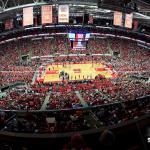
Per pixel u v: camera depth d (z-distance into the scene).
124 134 8.18
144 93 30.75
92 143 8.47
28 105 27.66
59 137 8.57
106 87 43.88
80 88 46.72
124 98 28.52
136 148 7.75
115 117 14.98
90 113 16.56
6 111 16.36
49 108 24.89
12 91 46.00
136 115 13.54
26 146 8.68
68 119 15.31
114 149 7.85
